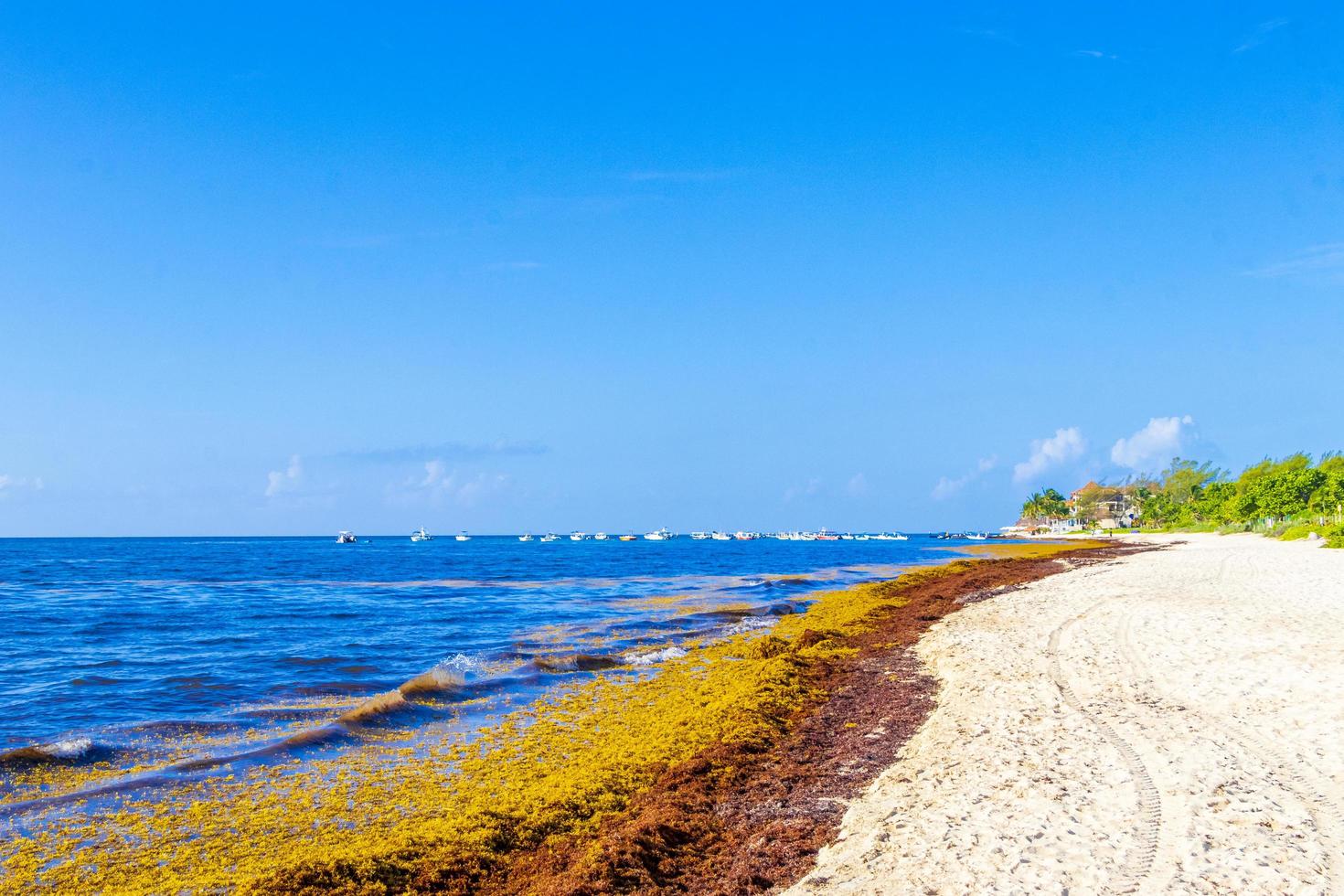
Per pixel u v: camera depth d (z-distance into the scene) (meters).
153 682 26.97
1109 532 177.88
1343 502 79.56
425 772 17.38
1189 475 169.50
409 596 59.34
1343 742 14.43
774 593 56.12
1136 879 9.95
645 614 44.41
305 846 13.64
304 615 46.47
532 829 13.79
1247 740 15.12
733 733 18.09
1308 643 22.36
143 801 15.76
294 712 22.62
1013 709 18.00
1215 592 37.00
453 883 12.05
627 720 21.06
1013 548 132.38
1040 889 9.84
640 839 12.47
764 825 13.17
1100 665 22.16
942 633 30.09
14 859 13.18
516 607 49.91
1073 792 12.84
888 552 141.88
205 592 66.12
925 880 10.29
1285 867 10.12
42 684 26.89
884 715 19.38
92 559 136.62
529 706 22.94
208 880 12.46
